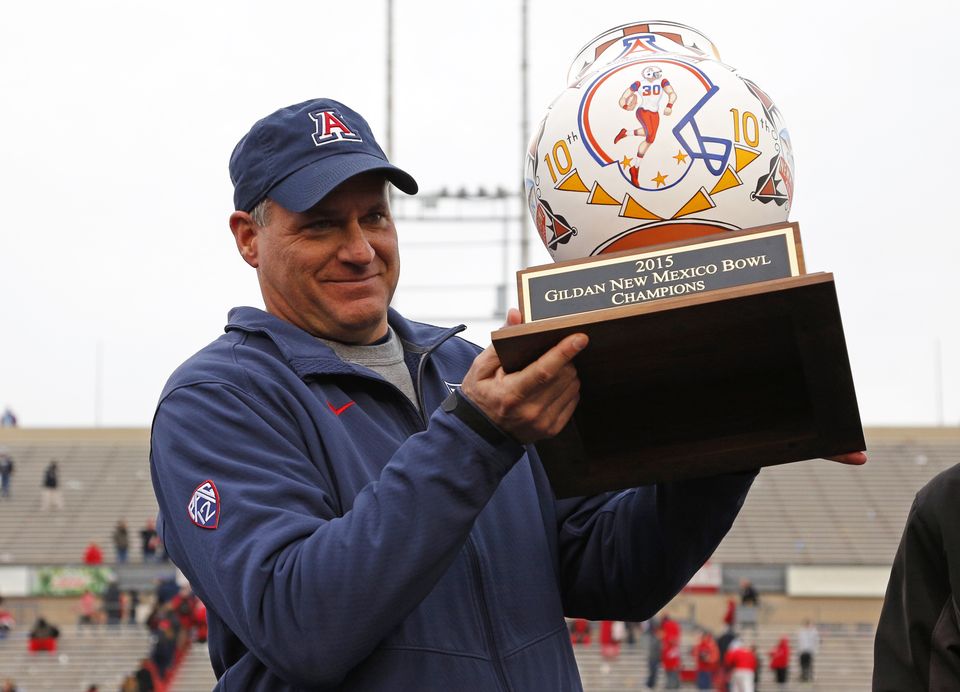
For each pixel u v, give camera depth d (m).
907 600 2.62
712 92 2.42
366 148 2.77
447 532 2.33
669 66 2.45
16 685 22.72
